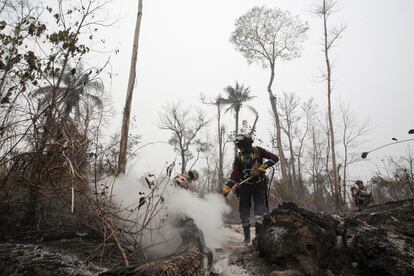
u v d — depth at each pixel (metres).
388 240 3.28
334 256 3.52
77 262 3.36
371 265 3.17
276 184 11.27
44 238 4.11
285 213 3.98
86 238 4.23
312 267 3.39
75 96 5.18
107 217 3.70
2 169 4.38
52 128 4.39
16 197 4.36
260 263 3.81
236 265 3.91
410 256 3.02
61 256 3.49
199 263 2.97
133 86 7.81
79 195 4.21
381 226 3.83
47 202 4.83
